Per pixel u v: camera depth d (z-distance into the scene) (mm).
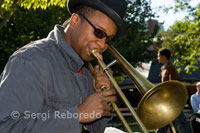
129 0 16031
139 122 1556
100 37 1659
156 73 19547
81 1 1687
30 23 12602
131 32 15906
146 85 1913
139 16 16188
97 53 1679
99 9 1640
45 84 1447
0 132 1270
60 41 1641
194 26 12945
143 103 1836
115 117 9266
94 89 1843
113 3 1751
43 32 12531
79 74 1686
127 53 15023
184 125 4629
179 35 13766
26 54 1448
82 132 1771
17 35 13227
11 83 1329
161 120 1929
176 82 1804
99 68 1800
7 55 13289
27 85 1352
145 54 15523
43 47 1565
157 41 18766
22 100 1320
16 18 12523
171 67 5352
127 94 18641
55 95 1534
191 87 17562
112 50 2045
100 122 1865
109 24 1668
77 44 1690
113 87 1823
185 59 13891
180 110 1939
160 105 1925
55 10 13367
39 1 6258
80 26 1683
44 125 1344
